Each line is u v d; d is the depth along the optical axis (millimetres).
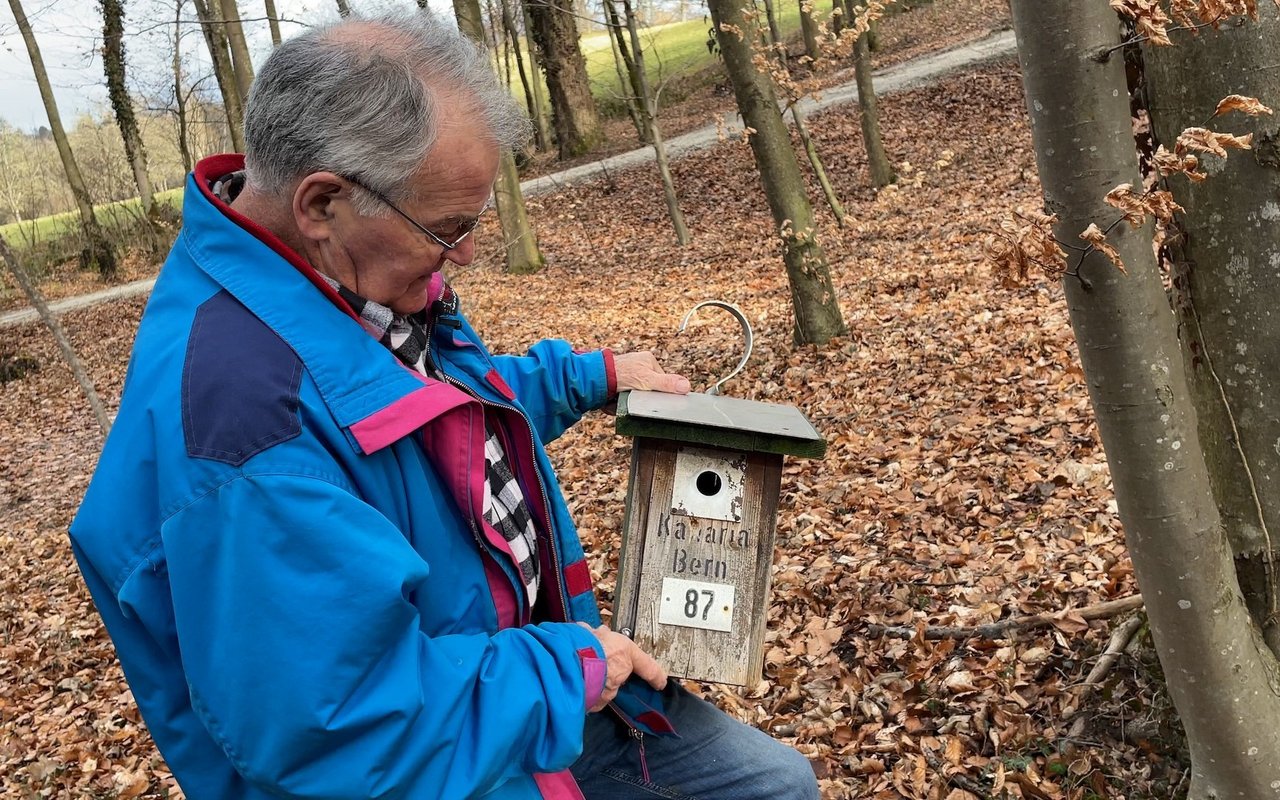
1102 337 1828
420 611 1458
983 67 19344
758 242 15172
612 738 1889
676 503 2000
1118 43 1672
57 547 8695
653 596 2012
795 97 7656
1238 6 1543
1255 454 2238
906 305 8547
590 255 17438
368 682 1260
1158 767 2779
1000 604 3812
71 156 24781
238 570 1233
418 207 1391
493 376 1736
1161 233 2248
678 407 1990
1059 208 1765
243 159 1645
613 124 28312
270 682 1222
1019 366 6234
